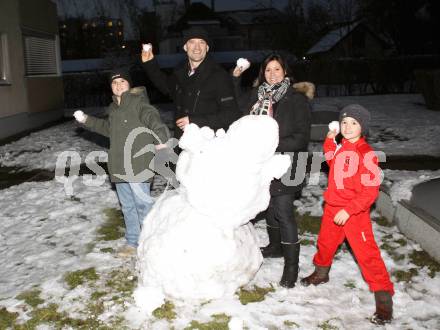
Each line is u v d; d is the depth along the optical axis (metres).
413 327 3.24
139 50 32.69
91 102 23.69
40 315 3.55
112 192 6.56
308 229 5.11
